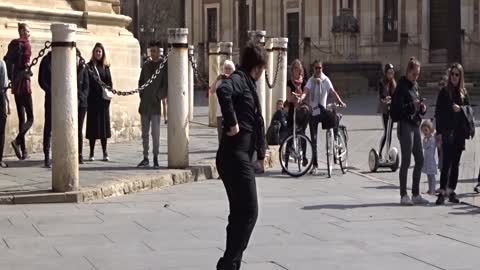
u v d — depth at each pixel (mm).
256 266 8039
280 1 55156
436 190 12719
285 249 8812
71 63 11609
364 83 45062
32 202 11414
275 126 15711
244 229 7336
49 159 14344
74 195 11602
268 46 19547
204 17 60438
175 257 8352
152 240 9180
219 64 23328
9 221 10188
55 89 11594
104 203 11617
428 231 9922
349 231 9859
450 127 11938
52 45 11594
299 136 15211
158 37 61062
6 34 15656
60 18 17297
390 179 14914
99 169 14008
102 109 15086
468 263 8281
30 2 16656
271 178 14781
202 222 10273
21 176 13070
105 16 18422
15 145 14898
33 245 8891
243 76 7508
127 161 15180
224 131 7391
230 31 58719
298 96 15180
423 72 45219
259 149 7523
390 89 16031
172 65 14016
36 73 16234
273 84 19297
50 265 8000
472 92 40438
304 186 13852
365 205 11828
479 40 46156
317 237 9484
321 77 15289
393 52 49062
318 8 52656
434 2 48156
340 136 15484
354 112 31750
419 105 11820
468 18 46125
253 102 7477
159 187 13227
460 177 14906
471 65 46156
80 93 14508
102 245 8906
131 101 18953
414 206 11805
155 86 14398
